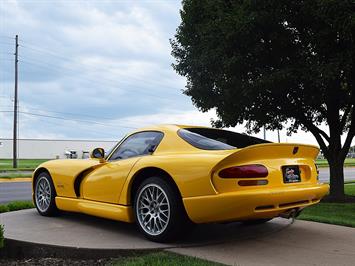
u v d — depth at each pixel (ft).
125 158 18.81
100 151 20.06
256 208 14.74
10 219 21.26
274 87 31.12
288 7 30.68
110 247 15.26
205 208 14.93
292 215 16.99
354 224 20.57
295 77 29.94
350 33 27.58
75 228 18.90
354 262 14.05
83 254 15.16
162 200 16.22
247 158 15.16
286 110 35.68
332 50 30.42
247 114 36.14
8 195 47.60
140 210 16.96
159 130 18.22
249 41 30.91
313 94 32.60
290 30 32.01
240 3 32.42
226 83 32.94
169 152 16.98
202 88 36.40
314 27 30.91
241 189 14.78
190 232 17.94
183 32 36.81
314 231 19.03
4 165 132.87
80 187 20.16
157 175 16.85
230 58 31.48
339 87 33.88
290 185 16.15
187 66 37.60
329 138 39.06
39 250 15.84
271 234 18.30
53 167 21.75
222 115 37.91
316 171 18.11
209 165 14.90
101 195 18.83
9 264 14.94
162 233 15.96
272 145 15.48
